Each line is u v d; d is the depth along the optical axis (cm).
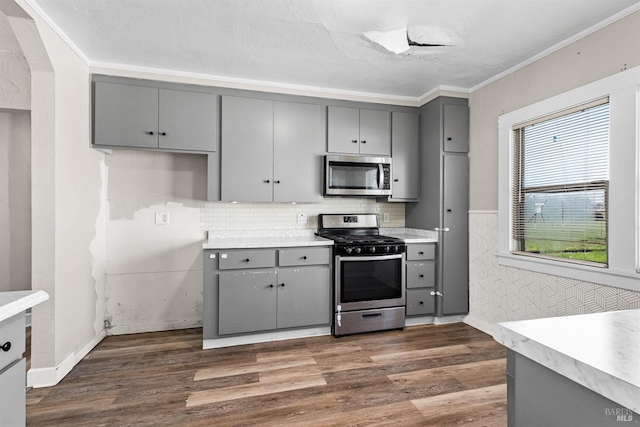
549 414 73
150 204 312
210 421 176
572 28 217
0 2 175
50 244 212
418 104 355
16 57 272
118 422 175
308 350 266
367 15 205
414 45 241
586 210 221
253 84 304
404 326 316
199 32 225
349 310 297
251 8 198
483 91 311
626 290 194
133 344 279
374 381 216
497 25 214
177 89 284
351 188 325
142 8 198
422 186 350
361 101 337
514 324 86
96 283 281
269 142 307
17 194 312
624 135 194
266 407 188
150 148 277
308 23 214
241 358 251
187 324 321
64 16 204
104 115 267
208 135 291
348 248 296
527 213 268
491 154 303
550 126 248
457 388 208
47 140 211
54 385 211
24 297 111
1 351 102
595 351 68
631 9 192
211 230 326
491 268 302
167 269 317
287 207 346
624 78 194
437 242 326
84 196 257
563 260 233
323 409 186
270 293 281
